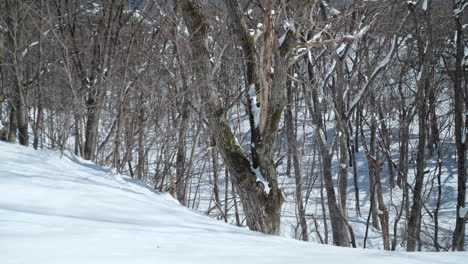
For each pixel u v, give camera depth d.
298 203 10.02
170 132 9.11
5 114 15.04
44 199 4.11
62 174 5.87
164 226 3.74
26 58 11.66
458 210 9.44
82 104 9.60
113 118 11.20
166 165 8.85
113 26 9.76
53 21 10.18
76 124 9.51
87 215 3.79
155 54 9.42
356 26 7.95
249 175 5.79
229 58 9.24
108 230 3.10
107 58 9.70
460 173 9.43
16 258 2.20
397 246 13.25
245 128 15.98
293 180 17.17
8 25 11.02
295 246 3.45
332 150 9.30
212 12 8.80
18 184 4.49
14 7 10.61
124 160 8.65
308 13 6.20
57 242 2.59
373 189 9.92
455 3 9.16
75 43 10.29
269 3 5.50
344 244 8.76
